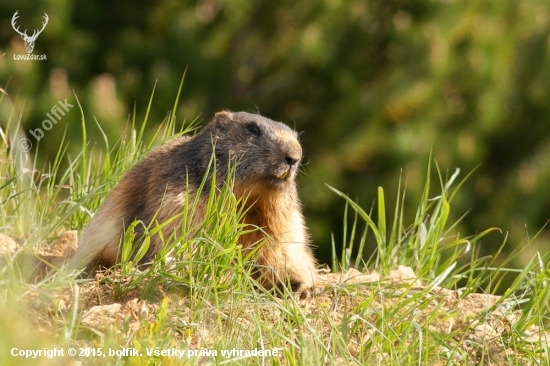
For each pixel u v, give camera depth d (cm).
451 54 2206
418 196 2088
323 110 2219
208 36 2289
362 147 2122
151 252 880
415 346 748
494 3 2278
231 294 788
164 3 2292
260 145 937
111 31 2294
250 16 2302
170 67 2234
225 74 2267
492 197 2273
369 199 2109
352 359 714
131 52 2222
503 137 2369
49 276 824
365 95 2177
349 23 2222
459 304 855
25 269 805
